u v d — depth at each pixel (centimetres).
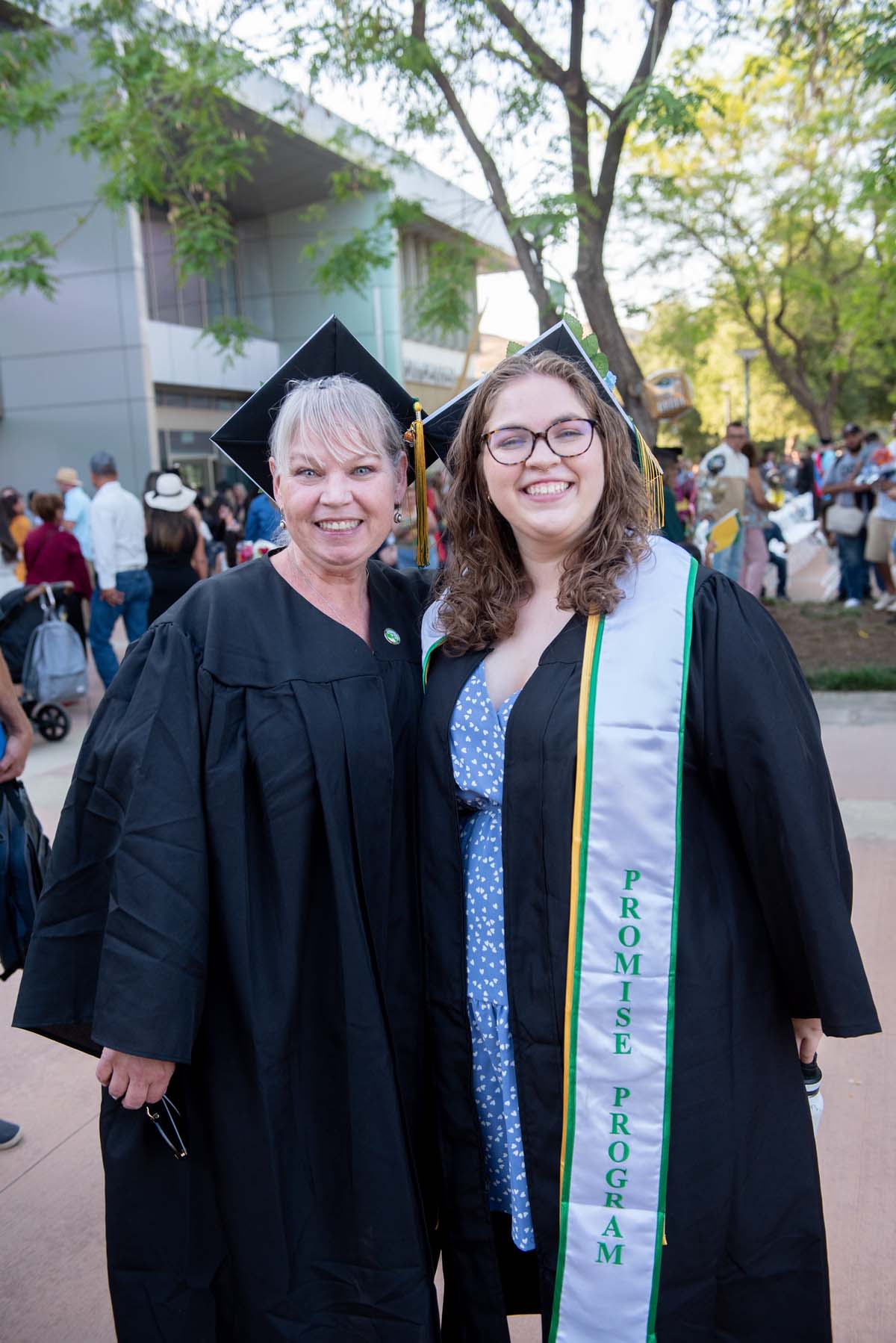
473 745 164
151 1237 168
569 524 158
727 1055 153
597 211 618
